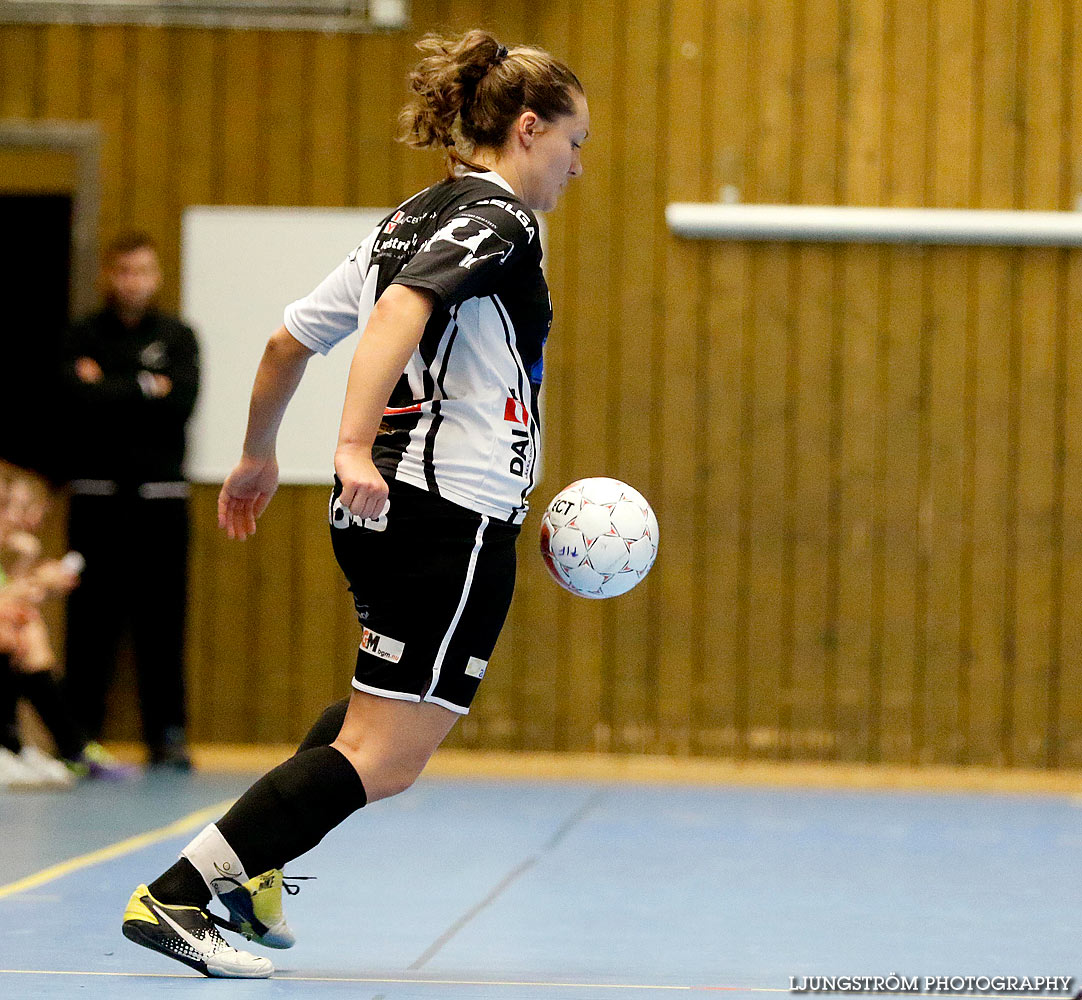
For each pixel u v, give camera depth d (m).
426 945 10.05
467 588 8.33
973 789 21.05
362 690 8.41
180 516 21.33
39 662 19.48
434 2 22.12
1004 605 21.58
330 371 21.92
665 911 11.56
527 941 10.25
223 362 22.27
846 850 15.16
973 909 11.79
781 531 21.77
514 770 21.56
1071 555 21.56
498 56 8.84
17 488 20.38
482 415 8.38
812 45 21.75
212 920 8.72
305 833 8.45
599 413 21.89
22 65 22.47
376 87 22.25
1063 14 21.53
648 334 21.89
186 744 21.84
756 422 21.80
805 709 21.64
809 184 21.78
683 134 21.86
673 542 21.81
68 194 22.55
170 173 22.39
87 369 21.02
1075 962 9.63
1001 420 21.64
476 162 8.77
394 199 22.25
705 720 21.70
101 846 14.34
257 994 8.00
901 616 21.64
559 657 21.80
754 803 18.92
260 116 22.31
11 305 24.39
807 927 10.91
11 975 8.54
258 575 22.09
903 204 21.72
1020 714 21.50
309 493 22.05
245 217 22.30
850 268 21.80
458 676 8.42
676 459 21.83
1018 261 21.67
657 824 16.91
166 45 22.39
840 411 21.78
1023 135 21.61
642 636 21.78
